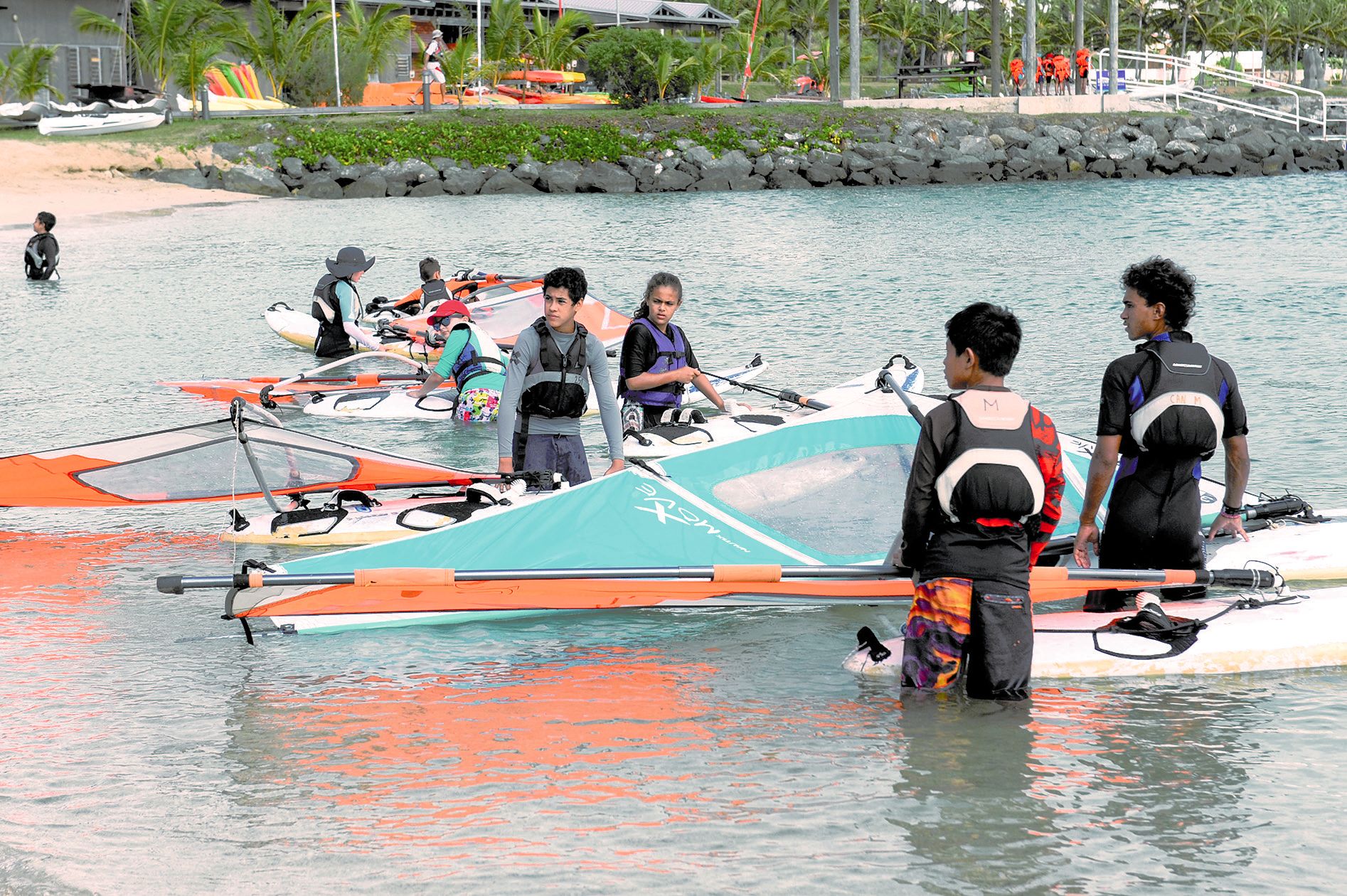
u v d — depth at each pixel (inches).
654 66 2091.5
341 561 245.0
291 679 230.5
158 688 225.9
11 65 1870.1
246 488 324.5
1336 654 227.8
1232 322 640.4
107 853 168.1
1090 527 234.2
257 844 170.1
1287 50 4318.4
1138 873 160.6
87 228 1240.2
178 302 779.4
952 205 1555.1
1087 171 2075.5
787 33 3782.0
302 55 2142.0
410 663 238.1
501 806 180.4
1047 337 610.5
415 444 423.8
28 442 417.1
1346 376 493.0
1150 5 4148.6
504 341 605.9
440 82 2204.7
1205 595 256.5
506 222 1350.9
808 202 1624.0
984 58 3833.7
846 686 223.5
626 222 1342.3
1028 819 174.4
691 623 260.1
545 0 2682.1
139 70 2043.6
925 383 515.5
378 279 903.1
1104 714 209.0
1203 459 228.4
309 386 494.9
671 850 167.0
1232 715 208.4
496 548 255.4
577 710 215.2
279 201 1649.9
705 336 634.8
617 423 287.4
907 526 208.8
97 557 305.6
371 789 186.2
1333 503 322.0
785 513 277.9
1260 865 161.9
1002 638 208.8
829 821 174.2
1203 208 1435.8
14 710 216.1
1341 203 1460.4
